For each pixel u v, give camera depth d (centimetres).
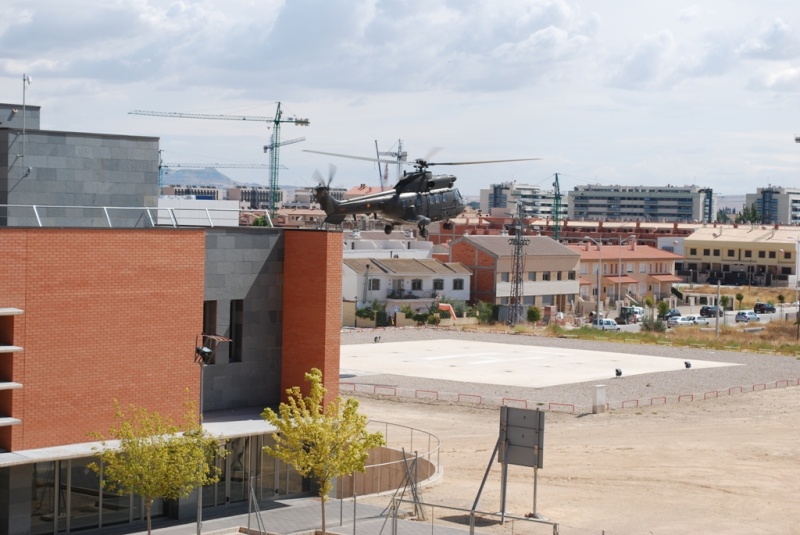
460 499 4125
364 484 4612
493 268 13550
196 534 3559
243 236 4184
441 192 7469
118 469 3275
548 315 13388
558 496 4228
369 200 7088
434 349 9388
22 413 3494
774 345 10275
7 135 4397
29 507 3509
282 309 4306
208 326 4147
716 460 4969
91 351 3641
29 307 3503
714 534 3722
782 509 4091
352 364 8200
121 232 3706
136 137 4722
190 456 3328
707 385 7494
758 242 19112
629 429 5859
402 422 6006
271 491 4200
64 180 4534
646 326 12069
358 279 12400
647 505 4100
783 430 5838
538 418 3625
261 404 4272
